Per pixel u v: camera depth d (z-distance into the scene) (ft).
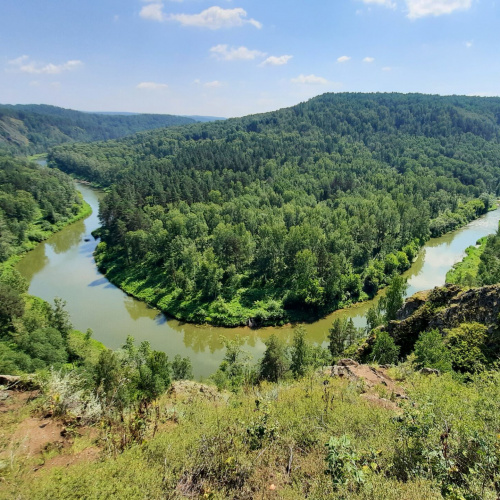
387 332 92.68
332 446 24.98
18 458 27.86
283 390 48.42
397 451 28.73
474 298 80.69
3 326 145.59
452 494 22.40
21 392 37.14
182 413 39.09
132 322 189.98
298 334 125.29
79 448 30.66
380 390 49.85
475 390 43.16
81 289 228.02
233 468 27.73
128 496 23.50
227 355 137.90
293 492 25.07
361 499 23.24
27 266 263.90
